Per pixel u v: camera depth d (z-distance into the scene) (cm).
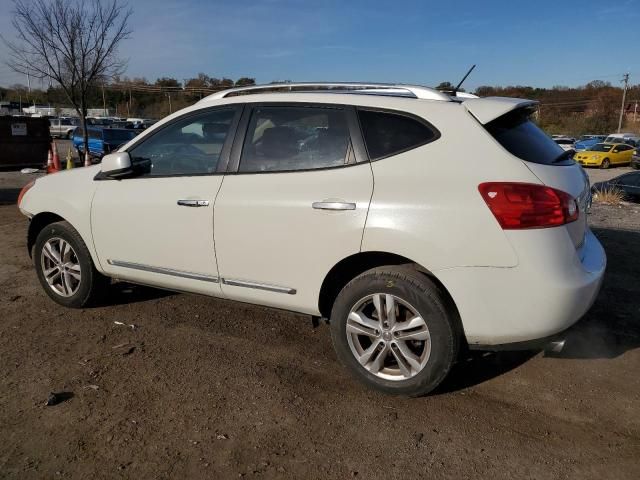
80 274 445
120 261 420
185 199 376
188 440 284
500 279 289
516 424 301
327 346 397
